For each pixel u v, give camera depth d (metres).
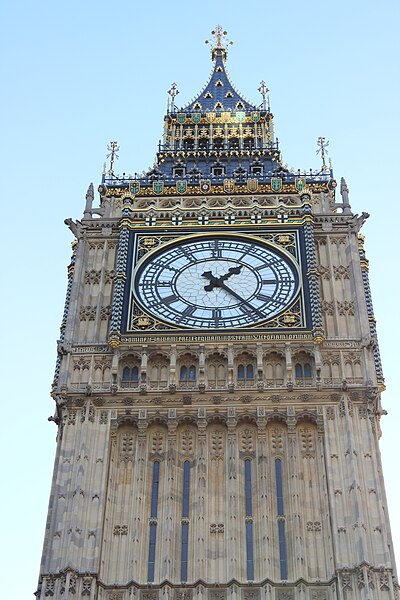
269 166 71.81
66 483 48.59
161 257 59.12
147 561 46.62
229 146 74.75
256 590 45.31
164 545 46.78
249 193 64.62
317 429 50.72
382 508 47.47
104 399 51.66
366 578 44.47
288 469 49.50
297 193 64.75
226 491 48.72
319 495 48.59
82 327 55.81
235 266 58.53
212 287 57.28
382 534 46.44
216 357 53.41
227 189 65.00
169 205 64.31
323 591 45.25
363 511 47.09
